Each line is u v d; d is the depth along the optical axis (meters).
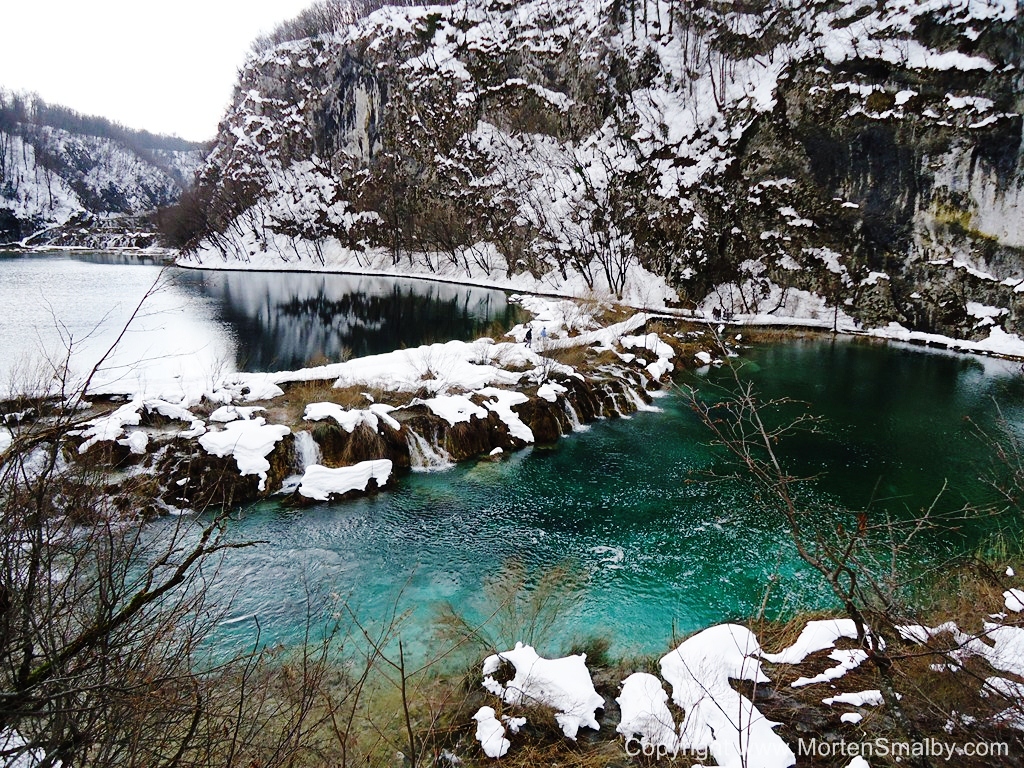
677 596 13.11
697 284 54.66
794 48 53.62
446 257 83.19
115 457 15.98
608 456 20.81
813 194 50.09
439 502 17.23
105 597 3.79
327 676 9.66
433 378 23.77
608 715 9.00
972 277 42.78
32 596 3.39
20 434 4.17
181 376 21.97
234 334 40.34
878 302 47.06
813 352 39.66
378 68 91.81
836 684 8.92
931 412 26.67
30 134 141.75
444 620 11.85
